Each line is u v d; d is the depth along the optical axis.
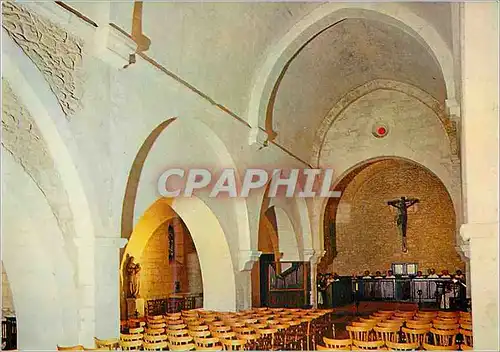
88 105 7.87
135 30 8.64
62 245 7.96
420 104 17.91
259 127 13.18
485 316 5.80
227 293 12.49
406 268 21.88
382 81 17.98
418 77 16.52
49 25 7.26
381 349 7.90
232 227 12.89
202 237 12.48
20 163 7.82
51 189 7.84
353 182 22.14
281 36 13.05
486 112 6.01
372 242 22.36
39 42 7.14
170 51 9.67
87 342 7.73
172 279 18.67
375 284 21.75
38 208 7.97
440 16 11.30
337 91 17.75
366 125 18.52
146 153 9.85
